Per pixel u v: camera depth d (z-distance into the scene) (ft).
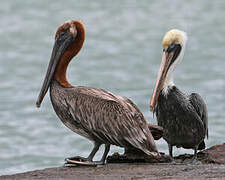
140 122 30.32
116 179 26.68
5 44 180.34
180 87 109.91
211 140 69.67
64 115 31.07
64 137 76.02
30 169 64.54
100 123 29.99
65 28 32.40
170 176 26.76
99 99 30.22
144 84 112.78
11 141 75.31
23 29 217.36
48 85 31.60
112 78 121.80
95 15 264.93
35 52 163.94
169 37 34.27
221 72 124.88
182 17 254.27
